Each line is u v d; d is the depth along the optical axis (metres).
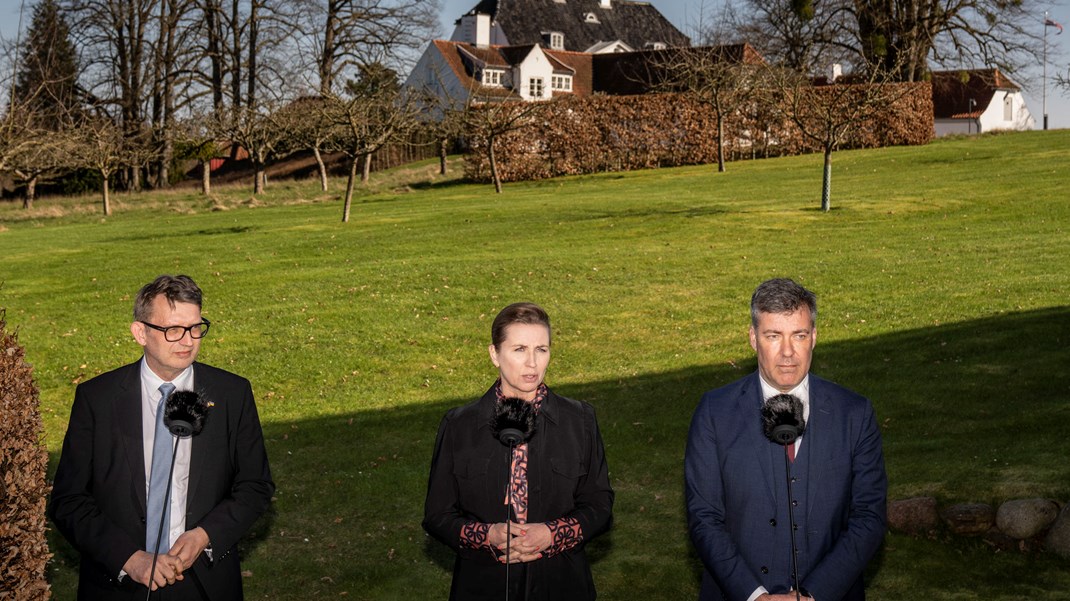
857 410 3.87
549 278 18.62
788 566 3.74
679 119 41.47
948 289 15.77
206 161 46.91
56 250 24.19
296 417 11.93
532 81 76.19
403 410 12.04
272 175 63.97
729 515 3.86
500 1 87.44
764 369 3.76
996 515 6.76
